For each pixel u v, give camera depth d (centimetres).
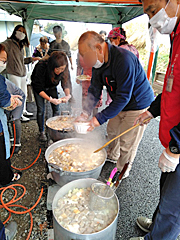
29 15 428
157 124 340
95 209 115
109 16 448
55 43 341
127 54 128
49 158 161
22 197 169
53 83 224
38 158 225
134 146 173
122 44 244
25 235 135
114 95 155
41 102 238
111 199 116
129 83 128
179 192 94
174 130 80
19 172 197
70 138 187
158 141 276
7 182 169
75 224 107
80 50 123
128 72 125
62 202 123
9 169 164
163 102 101
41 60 212
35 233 136
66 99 234
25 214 152
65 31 453
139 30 620
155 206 162
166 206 100
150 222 136
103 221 109
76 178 138
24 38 297
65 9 429
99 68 142
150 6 85
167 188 97
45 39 366
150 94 156
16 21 714
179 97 89
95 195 112
